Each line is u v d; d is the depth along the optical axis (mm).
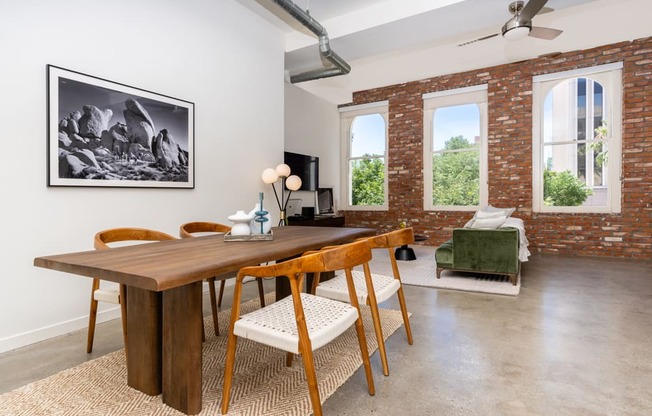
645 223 5160
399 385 1757
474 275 4117
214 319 2434
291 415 1524
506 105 6129
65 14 2459
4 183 2188
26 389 1724
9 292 2217
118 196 2797
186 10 3332
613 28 4840
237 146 3928
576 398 1629
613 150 5391
